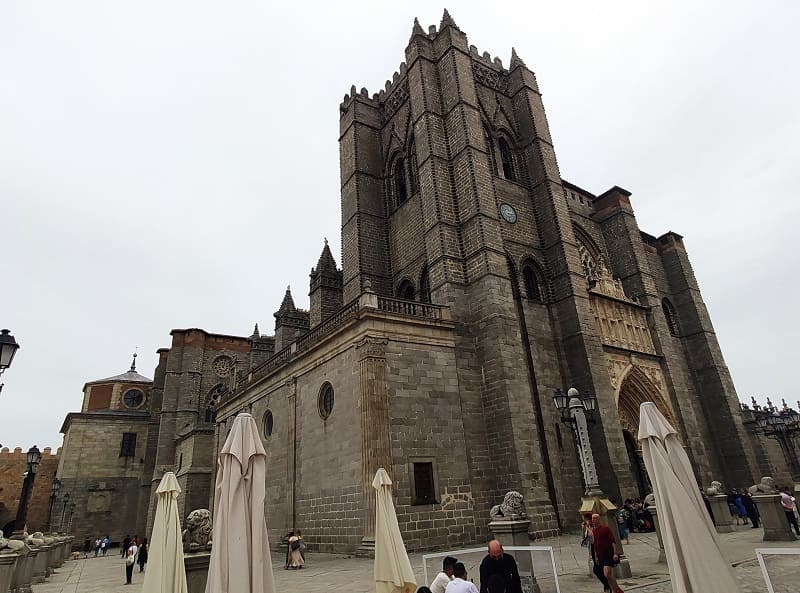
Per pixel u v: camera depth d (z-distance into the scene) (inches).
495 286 1146.7
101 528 2301.9
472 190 1246.9
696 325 1806.1
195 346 2455.7
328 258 1747.0
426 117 1364.4
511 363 1084.5
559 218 1398.9
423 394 1007.0
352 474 949.8
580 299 1307.8
